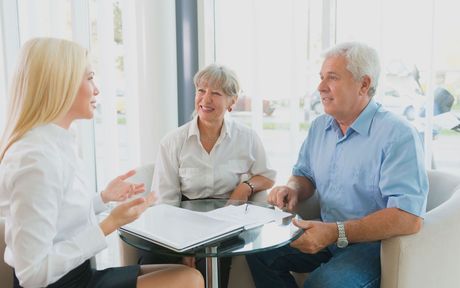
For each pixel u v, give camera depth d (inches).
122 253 63.6
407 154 54.8
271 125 90.6
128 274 50.0
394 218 50.9
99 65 102.6
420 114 78.5
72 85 45.8
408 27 77.2
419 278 51.3
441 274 52.6
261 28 88.2
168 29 96.9
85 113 49.4
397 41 78.0
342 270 54.2
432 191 64.2
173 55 99.2
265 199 72.2
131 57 100.3
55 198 43.3
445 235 51.7
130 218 47.2
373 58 59.0
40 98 45.1
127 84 101.4
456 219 52.1
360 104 60.6
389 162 55.7
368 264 55.6
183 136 73.0
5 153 44.4
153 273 50.4
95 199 58.6
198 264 64.1
